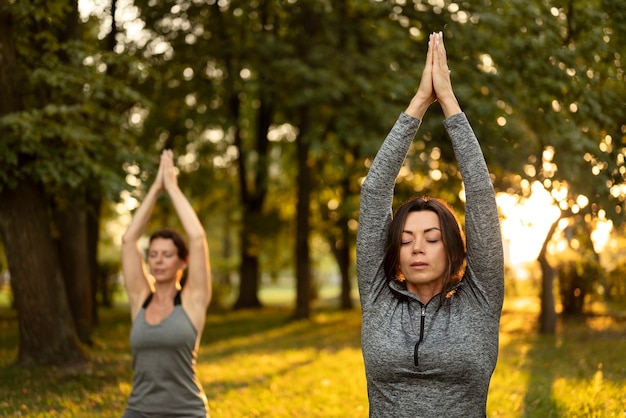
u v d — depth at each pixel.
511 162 9.69
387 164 2.71
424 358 2.49
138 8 14.53
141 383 3.94
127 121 10.30
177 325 3.93
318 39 16.17
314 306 28.42
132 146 10.39
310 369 9.60
